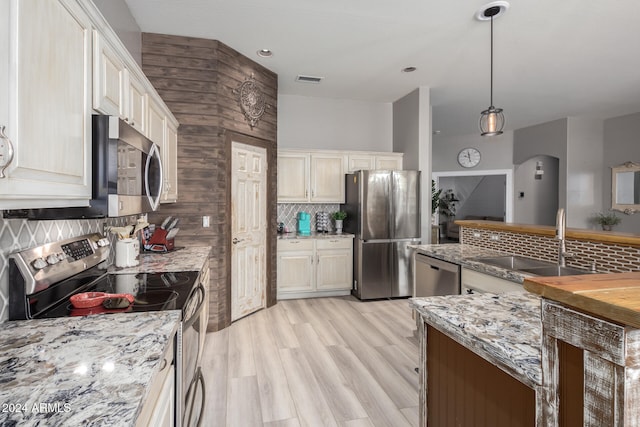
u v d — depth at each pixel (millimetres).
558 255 2197
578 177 6082
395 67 3875
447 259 2674
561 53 3479
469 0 2570
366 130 5156
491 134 2797
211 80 3211
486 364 1006
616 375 588
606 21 2855
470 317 1169
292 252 4344
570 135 6047
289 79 4258
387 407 2088
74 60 1137
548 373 750
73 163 1130
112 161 1285
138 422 796
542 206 7105
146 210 1707
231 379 2396
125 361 941
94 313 1374
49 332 1153
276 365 2604
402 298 4441
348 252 4539
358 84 4430
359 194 4324
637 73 4035
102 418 685
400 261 4414
